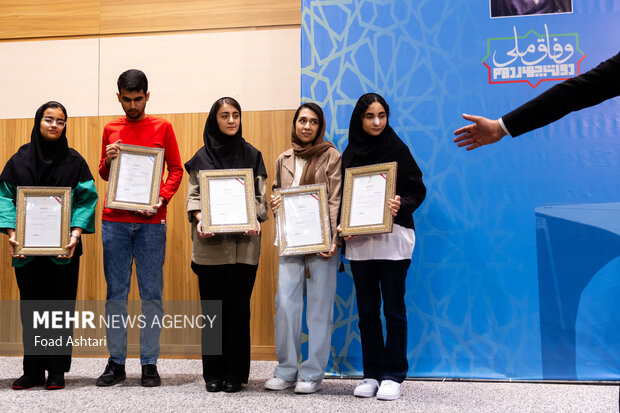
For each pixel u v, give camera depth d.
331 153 2.76
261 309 3.50
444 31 3.06
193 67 3.65
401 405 2.35
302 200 2.67
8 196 2.74
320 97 3.12
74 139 3.71
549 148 2.96
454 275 2.99
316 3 3.16
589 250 2.90
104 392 2.60
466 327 2.97
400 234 2.61
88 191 2.81
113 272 2.80
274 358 3.47
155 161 2.82
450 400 2.45
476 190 3.00
